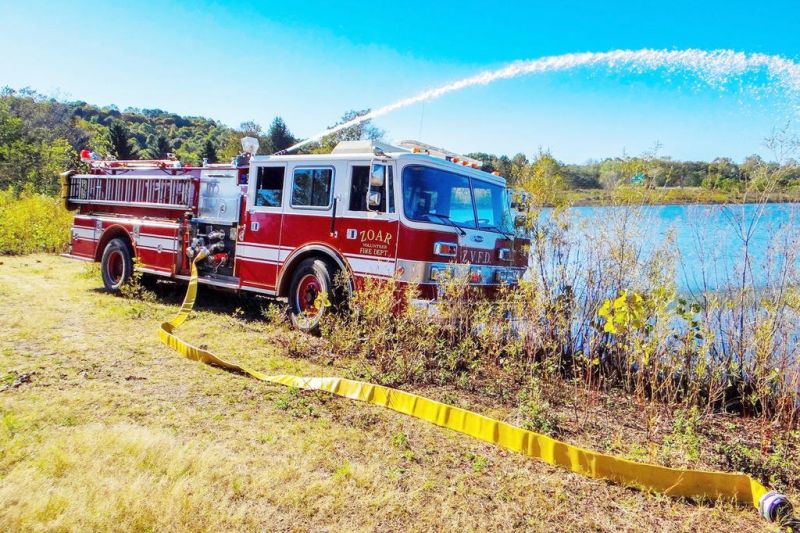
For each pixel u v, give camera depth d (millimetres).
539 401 4898
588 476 3660
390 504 3117
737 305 5219
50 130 53750
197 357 5832
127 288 9406
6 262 13367
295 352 6301
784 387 4598
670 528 3080
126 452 3398
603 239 5840
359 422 4328
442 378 5504
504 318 6094
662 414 4855
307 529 2818
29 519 2660
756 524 3174
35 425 3773
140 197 9961
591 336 5668
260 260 8039
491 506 3199
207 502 2939
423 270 6410
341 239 7051
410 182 6602
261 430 4008
